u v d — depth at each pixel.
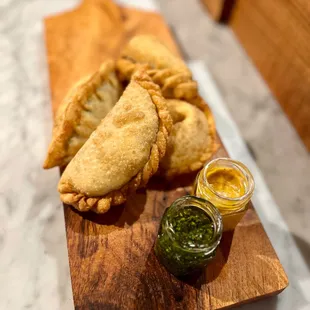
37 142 0.36
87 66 0.38
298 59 0.38
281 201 0.36
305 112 0.39
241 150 0.38
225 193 0.27
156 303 0.25
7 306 0.27
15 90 0.40
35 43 0.44
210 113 0.33
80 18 0.42
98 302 0.24
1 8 0.47
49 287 0.28
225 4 0.49
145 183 0.27
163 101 0.28
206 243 0.23
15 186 0.33
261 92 0.45
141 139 0.26
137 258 0.26
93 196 0.26
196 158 0.30
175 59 0.33
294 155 0.40
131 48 0.34
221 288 0.26
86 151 0.26
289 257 0.32
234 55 0.48
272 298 0.28
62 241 0.31
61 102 0.33
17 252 0.30
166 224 0.24
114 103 0.31
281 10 0.39
